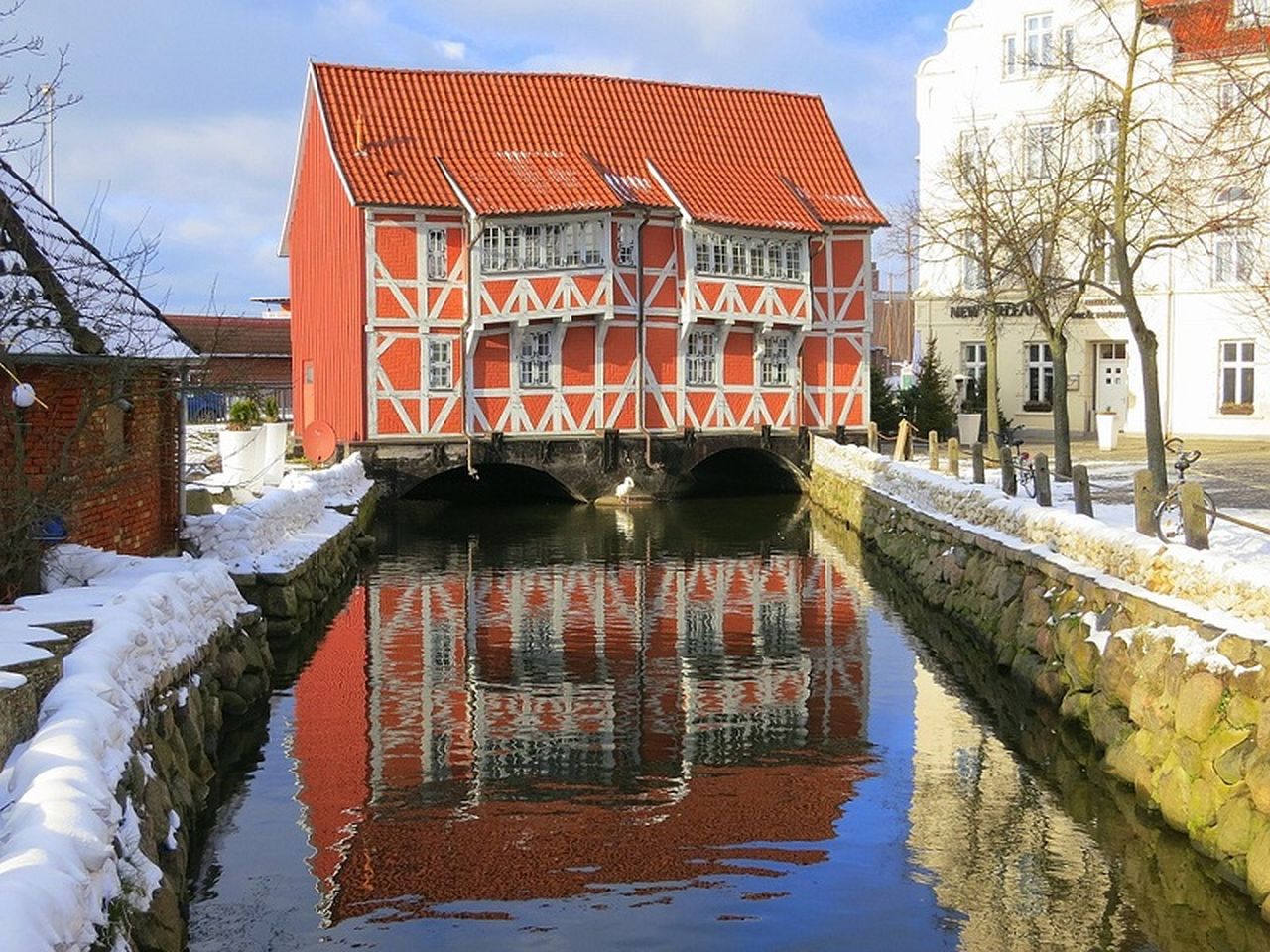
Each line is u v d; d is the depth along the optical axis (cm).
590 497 3222
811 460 3416
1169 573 1058
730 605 1834
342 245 3173
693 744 1158
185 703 964
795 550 2398
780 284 3403
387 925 775
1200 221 2284
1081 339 3619
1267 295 1881
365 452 3042
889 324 7000
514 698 1307
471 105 3378
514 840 916
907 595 1917
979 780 1050
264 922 777
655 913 795
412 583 2025
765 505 3238
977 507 1720
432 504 3266
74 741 651
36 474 1216
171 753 882
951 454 2047
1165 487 1539
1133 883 841
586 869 865
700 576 2094
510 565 2214
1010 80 3622
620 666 1451
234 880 841
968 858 885
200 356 1420
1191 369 3416
